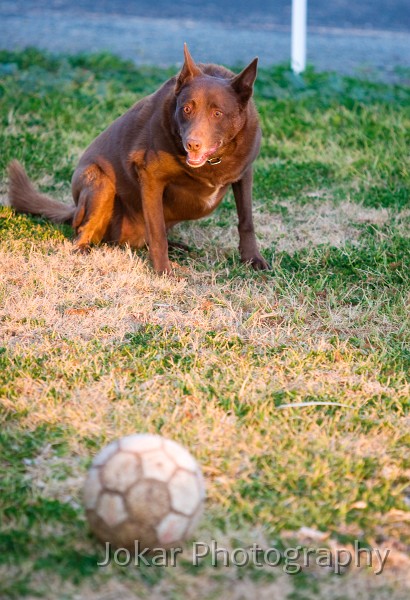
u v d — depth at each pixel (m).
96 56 15.22
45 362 5.55
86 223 7.97
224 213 9.27
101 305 6.67
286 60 16.17
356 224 8.87
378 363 5.75
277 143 11.45
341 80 14.31
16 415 4.86
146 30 20.00
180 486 3.57
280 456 4.48
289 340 6.15
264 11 23.77
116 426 4.76
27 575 3.52
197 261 7.87
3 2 23.19
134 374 5.48
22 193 8.79
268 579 3.57
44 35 18.52
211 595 3.47
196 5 24.25
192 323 6.38
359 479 4.37
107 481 3.56
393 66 17.23
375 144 11.39
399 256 7.88
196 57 16.50
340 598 3.49
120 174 7.77
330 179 10.36
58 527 3.85
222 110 6.64
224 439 4.63
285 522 3.97
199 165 6.60
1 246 7.74
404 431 4.84
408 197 9.65
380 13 24.55
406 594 3.54
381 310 6.78
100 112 12.48
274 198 9.70
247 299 6.82
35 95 13.03
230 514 3.99
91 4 23.66
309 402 5.10
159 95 7.31
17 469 4.33
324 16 23.80
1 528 3.84
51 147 10.90
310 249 8.09
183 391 5.22
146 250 8.20
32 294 6.70
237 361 5.70
